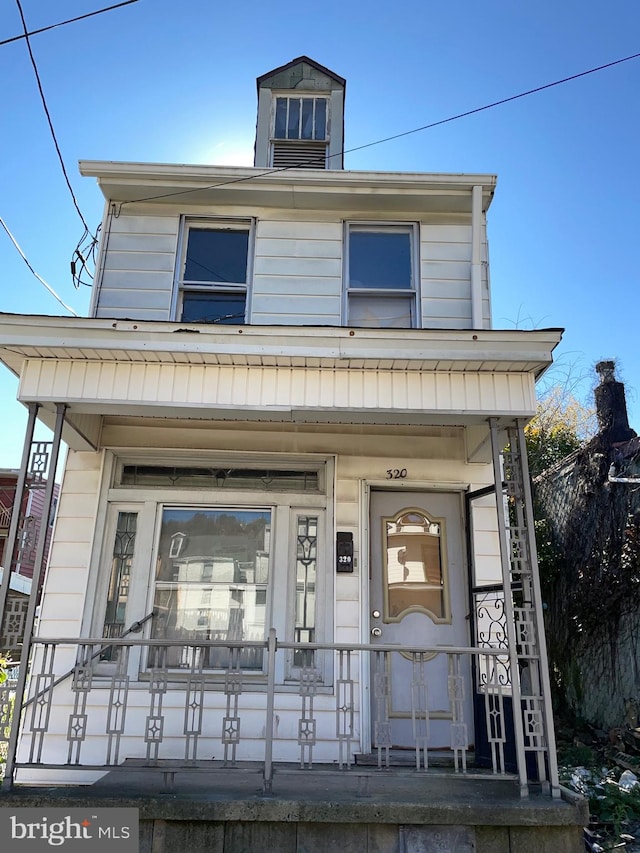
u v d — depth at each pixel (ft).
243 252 21.20
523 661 16.11
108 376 15.46
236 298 20.77
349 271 20.95
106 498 18.88
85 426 18.03
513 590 18.63
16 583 31.81
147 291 20.34
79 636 17.70
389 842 12.51
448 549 19.30
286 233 21.02
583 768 20.01
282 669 17.90
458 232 21.12
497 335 15.17
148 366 15.58
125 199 21.11
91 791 13.26
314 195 20.76
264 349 15.16
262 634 18.28
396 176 20.45
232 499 19.07
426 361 15.24
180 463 19.52
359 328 15.19
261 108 24.27
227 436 19.48
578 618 26.71
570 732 25.36
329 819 12.49
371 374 15.69
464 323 20.25
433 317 20.27
